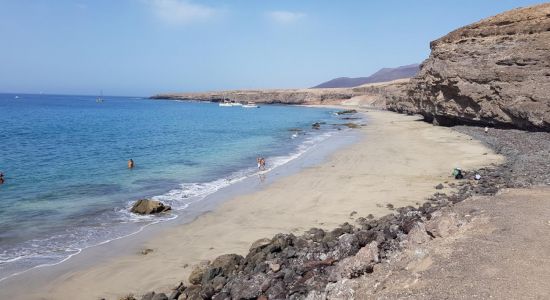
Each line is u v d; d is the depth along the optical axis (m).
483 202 12.71
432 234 10.45
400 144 38.69
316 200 19.31
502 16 48.69
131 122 74.44
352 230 13.67
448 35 56.53
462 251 8.84
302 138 48.78
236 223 16.39
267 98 186.25
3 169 27.47
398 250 10.30
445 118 55.16
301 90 199.38
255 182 23.97
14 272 11.98
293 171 26.89
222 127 65.69
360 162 29.33
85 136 49.22
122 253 13.45
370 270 9.22
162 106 158.75
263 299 9.20
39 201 19.66
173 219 17.12
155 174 26.73
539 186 16.16
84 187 22.75
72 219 17.00
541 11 44.12
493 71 43.69
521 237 9.34
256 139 48.19
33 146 39.41
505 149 30.70
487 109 44.16
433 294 7.25
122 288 11.02
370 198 19.22
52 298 10.55
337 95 170.62
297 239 13.10
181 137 50.06
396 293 7.65
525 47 41.72
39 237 14.84
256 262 11.45
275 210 17.97
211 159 33.09
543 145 29.67
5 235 14.94
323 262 10.66
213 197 20.69
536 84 38.94
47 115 90.56
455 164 26.95
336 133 53.84
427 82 57.91
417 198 18.88
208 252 13.45
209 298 9.95
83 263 12.65
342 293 8.46
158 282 11.34
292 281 9.99
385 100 126.38
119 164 30.44
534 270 7.73
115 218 17.23
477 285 7.33
